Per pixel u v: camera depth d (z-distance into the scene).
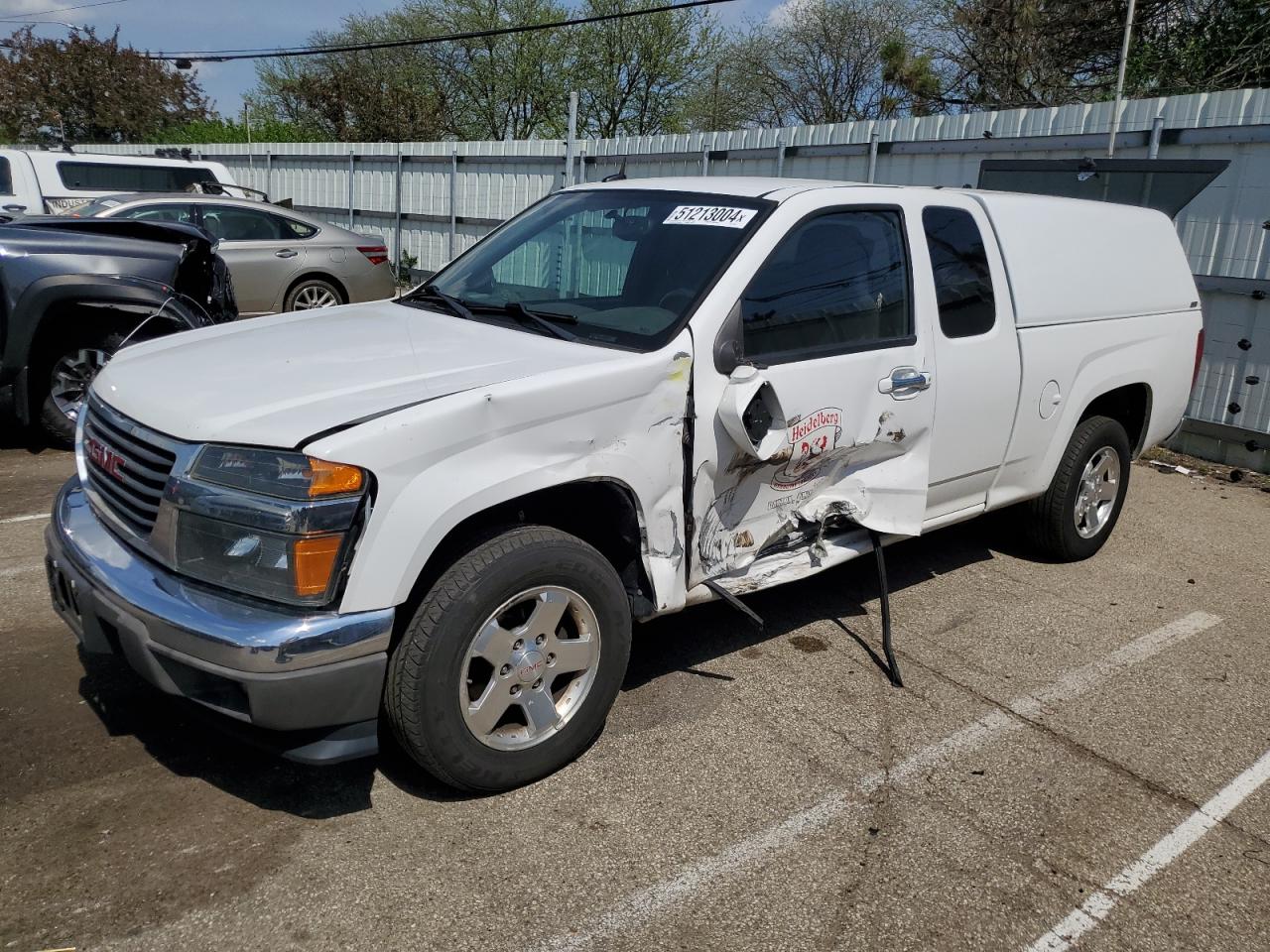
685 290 3.53
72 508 3.28
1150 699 4.08
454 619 2.87
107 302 6.31
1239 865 3.07
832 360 3.77
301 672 2.63
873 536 4.13
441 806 3.11
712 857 2.95
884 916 2.75
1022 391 4.73
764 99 29.47
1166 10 15.59
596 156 13.03
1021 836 3.14
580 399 3.09
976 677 4.20
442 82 34.94
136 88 32.41
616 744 3.53
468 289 4.22
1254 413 7.81
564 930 2.63
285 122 34.91
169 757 3.28
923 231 4.26
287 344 3.51
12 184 12.45
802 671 4.15
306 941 2.54
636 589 3.54
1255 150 7.45
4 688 3.64
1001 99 18.06
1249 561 5.86
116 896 2.64
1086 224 5.17
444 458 2.82
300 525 2.63
